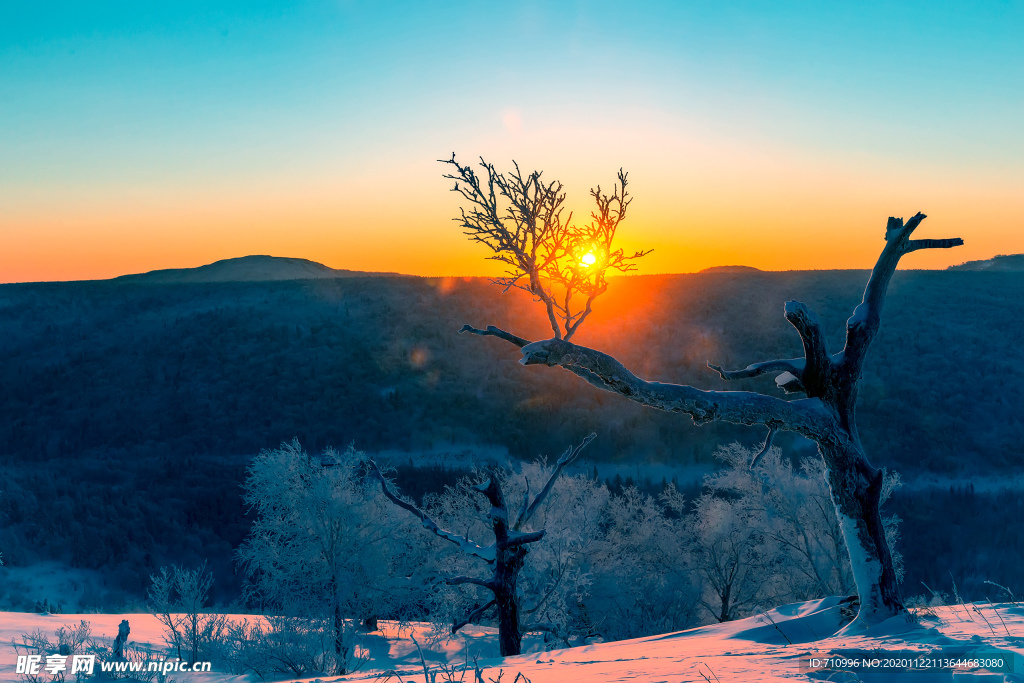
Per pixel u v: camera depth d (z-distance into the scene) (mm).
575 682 5543
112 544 50625
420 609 22188
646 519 28000
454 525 23156
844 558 22984
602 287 10250
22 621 19734
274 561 20172
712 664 6145
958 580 40219
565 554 22344
